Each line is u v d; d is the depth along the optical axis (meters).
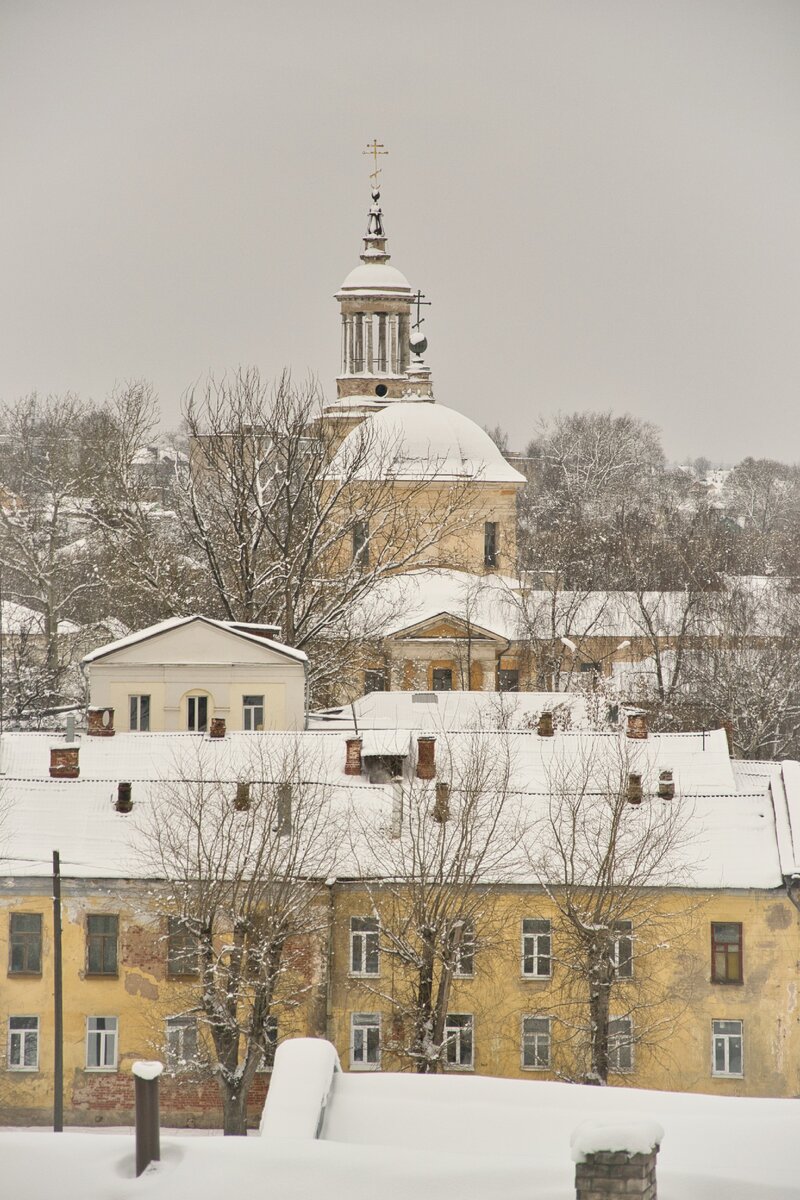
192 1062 180.12
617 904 183.62
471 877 181.38
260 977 177.75
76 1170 85.75
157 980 191.75
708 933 189.88
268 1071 188.50
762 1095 189.00
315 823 186.50
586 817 195.88
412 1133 99.19
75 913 192.38
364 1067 192.38
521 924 191.88
